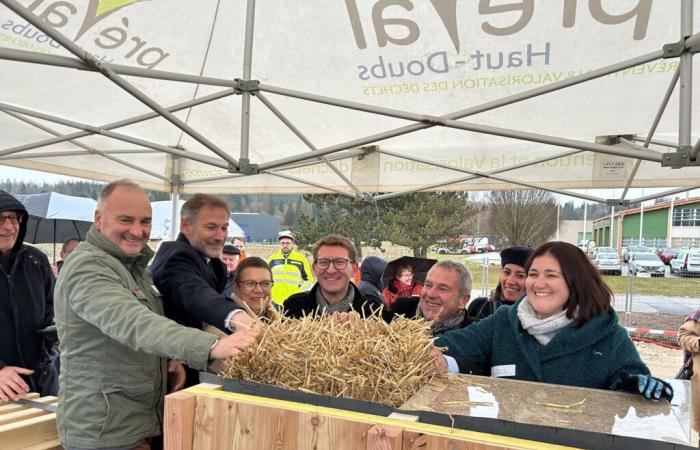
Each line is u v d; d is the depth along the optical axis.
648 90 3.01
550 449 1.06
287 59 2.96
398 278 4.27
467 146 4.33
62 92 3.29
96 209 1.88
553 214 20.67
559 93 3.08
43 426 1.97
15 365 2.64
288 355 1.45
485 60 2.76
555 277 1.80
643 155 2.15
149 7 2.42
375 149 4.54
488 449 1.09
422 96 3.21
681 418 1.25
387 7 2.45
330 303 3.17
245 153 2.76
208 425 1.36
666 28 2.39
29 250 2.84
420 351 1.54
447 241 18.94
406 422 1.20
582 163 4.22
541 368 1.79
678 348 8.74
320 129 3.99
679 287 13.81
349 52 2.83
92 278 1.70
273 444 1.28
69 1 2.24
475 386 1.50
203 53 2.95
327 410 1.28
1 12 2.26
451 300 2.61
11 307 2.65
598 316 1.79
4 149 3.81
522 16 2.38
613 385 1.65
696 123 3.29
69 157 4.44
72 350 1.76
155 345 1.51
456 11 2.40
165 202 10.05
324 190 5.02
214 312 1.87
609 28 2.42
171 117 2.54
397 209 18.34
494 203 21.16
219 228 2.49
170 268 2.16
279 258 7.56
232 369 1.50
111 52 2.75
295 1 2.52
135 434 1.79
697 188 4.07
